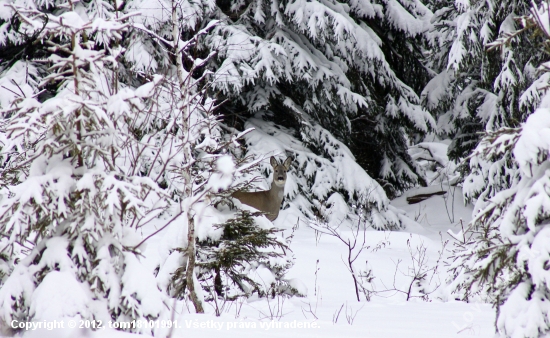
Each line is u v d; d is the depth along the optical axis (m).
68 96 14.79
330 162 62.72
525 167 15.95
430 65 88.12
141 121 22.30
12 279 14.12
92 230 14.74
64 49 15.81
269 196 45.53
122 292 14.76
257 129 61.81
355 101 61.38
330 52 64.12
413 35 70.19
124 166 18.58
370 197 61.81
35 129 14.64
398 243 48.22
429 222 68.19
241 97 58.62
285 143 62.12
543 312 15.22
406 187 80.62
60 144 15.20
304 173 60.44
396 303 29.20
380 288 34.59
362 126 75.56
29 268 14.46
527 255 15.50
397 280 36.53
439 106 70.44
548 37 18.08
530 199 15.80
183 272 24.39
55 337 13.08
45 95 49.72
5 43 47.09
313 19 54.91
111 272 14.89
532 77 46.62
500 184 50.12
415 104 73.12
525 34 47.38
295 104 63.94
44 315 13.24
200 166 25.38
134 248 15.75
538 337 15.22
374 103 68.12
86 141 15.49
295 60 57.19
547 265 15.37
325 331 18.97
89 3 49.31
